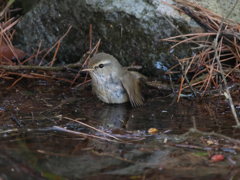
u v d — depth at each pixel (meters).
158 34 9.13
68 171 4.18
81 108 7.44
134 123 6.31
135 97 7.78
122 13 9.19
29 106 7.42
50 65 10.41
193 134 5.48
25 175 4.05
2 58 10.00
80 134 5.67
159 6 8.99
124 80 7.61
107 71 7.52
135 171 4.16
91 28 9.68
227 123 6.08
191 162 4.39
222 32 8.46
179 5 8.91
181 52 9.17
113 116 6.83
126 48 9.67
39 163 4.41
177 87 8.55
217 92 8.06
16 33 10.45
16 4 11.27
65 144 5.16
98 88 7.77
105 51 9.94
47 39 10.28
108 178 3.99
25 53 10.29
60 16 9.82
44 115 6.80
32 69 9.57
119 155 4.70
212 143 5.04
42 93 8.56
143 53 9.58
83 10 9.49
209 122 6.19
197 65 9.17
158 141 5.24
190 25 8.75
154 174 4.07
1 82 9.36
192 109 7.18
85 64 9.45
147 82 8.76
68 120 6.49
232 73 8.79
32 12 9.99
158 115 6.83
